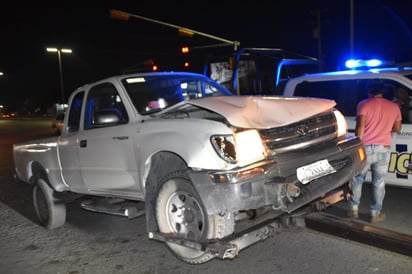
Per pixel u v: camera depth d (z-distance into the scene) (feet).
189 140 13.47
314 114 14.52
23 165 21.94
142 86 17.44
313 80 24.32
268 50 47.34
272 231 14.24
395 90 21.29
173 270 15.05
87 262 16.34
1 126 136.36
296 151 13.76
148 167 15.15
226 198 12.49
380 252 15.26
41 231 20.54
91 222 21.48
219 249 12.76
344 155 15.26
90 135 17.53
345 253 15.40
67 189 20.03
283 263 14.89
